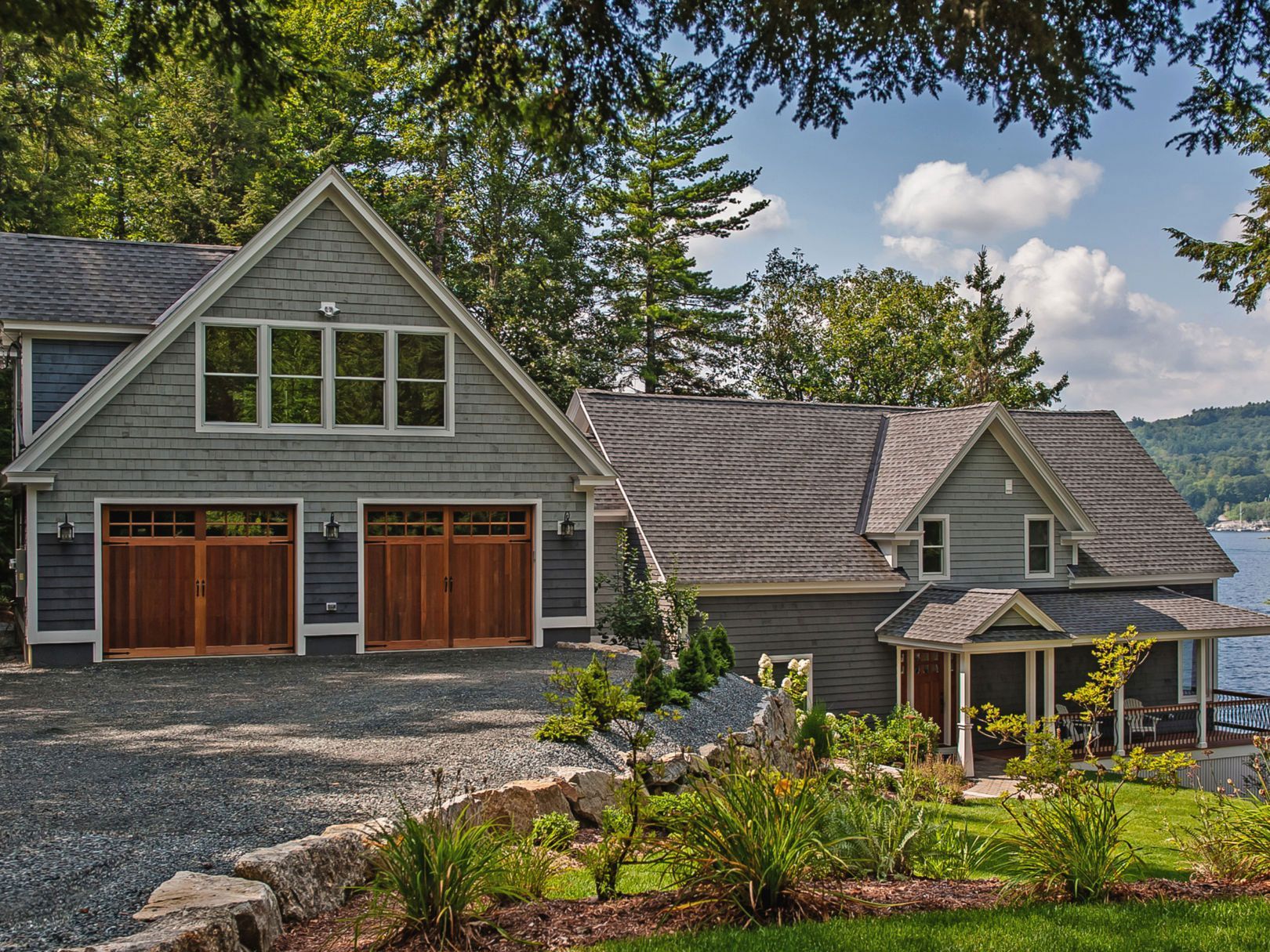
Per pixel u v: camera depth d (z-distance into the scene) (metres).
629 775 10.12
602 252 42.00
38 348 17.88
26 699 13.83
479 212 37.81
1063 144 8.46
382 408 19.03
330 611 18.58
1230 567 27.25
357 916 6.52
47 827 7.67
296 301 18.45
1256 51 7.91
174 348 17.72
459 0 7.95
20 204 29.28
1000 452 24.89
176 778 9.30
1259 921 6.66
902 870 8.39
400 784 9.16
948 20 7.61
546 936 6.22
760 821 6.95
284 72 9.14
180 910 5.80
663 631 21.38
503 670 16.62
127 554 17.61
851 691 23.05
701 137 39.97
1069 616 23.42
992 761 22.23
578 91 8.53
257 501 18.20
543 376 37.28
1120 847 11.66
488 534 19.80
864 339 48.12
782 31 8.05
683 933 6.23
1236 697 26.12
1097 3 7.51
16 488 17.81
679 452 25.05
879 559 23.75
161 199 35.03
